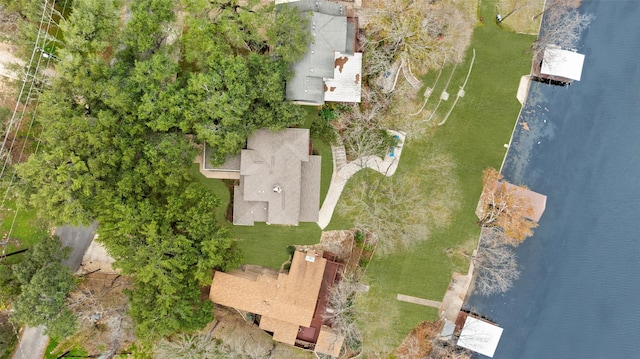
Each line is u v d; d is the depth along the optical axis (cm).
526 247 4972
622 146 4962
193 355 4256
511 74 4859
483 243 4853
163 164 3897
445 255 4834
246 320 4650
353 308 4631
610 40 4953
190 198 4056
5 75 4294
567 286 4984
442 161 4806
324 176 4659
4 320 4288
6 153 4081
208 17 4128
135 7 3897
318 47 4141
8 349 4288
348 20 4394
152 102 3838
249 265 4653
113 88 3738
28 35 3903
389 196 4706
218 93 3878
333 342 4488
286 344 4669
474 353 4938
